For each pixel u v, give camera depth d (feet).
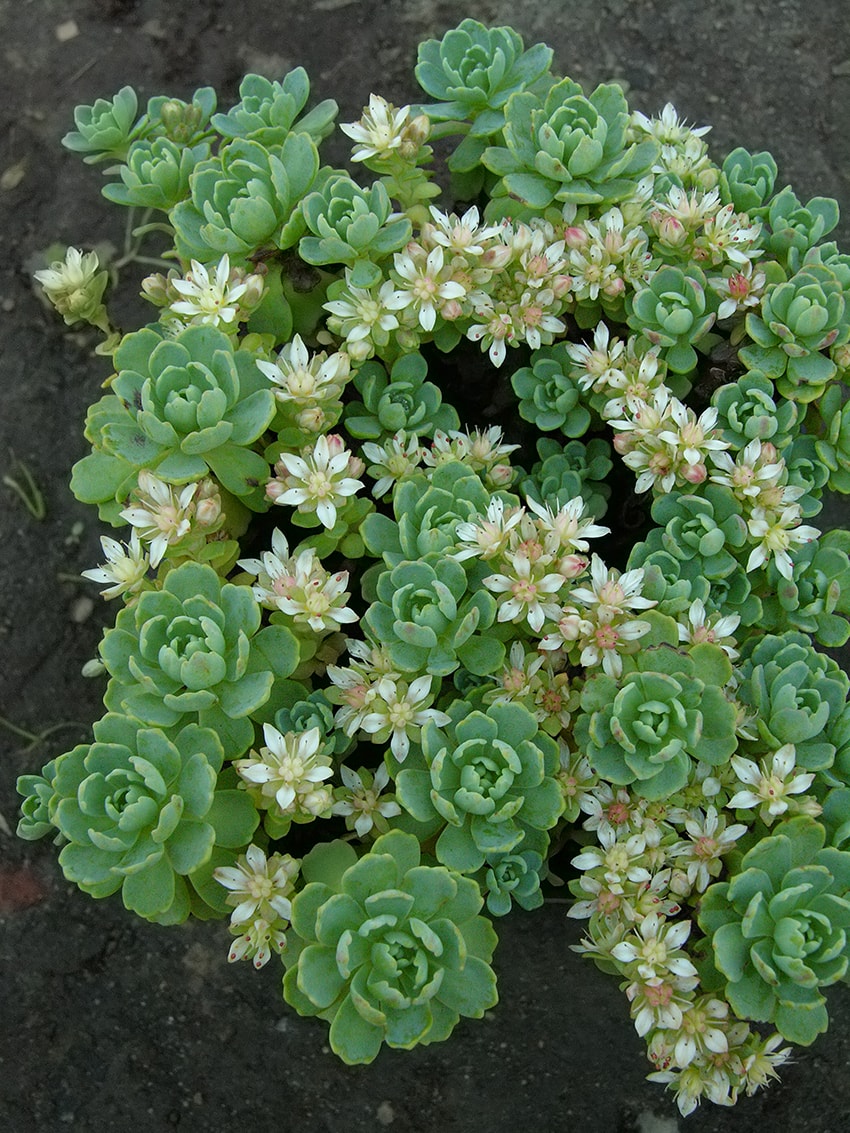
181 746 0.46
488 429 0.60
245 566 0.52
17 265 0.87
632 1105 0.70
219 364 0.49
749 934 0.44
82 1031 0.73
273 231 0.55
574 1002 0.70
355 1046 0.43
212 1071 0.72
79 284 0.63
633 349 0.58
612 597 0.49
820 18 0.90
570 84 0.56
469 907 0.45
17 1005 0.74
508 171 0.57
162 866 0.45
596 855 0.49
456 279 0.56
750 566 0.52
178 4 0.91
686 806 0.51
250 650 0.48
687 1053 0.47
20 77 0.91
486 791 0.46
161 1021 0.73
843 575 0.55
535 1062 0.70
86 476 0.53
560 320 0.58
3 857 0.76
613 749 0.47
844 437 0.56
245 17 0.90
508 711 0.46
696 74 0.88
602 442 0.62
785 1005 0.44
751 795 0.48
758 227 0.58
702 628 0.51
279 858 0.48
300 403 0.53
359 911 0.43
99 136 0.61
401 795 0.45
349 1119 0.70
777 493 0.53
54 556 0.81
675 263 0.60
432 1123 0.70
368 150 0.57
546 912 0.69
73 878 0.43
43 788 0.57
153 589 0.53
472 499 0.51
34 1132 0.72
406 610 0.48
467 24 0.60
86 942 0.75
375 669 0.51
